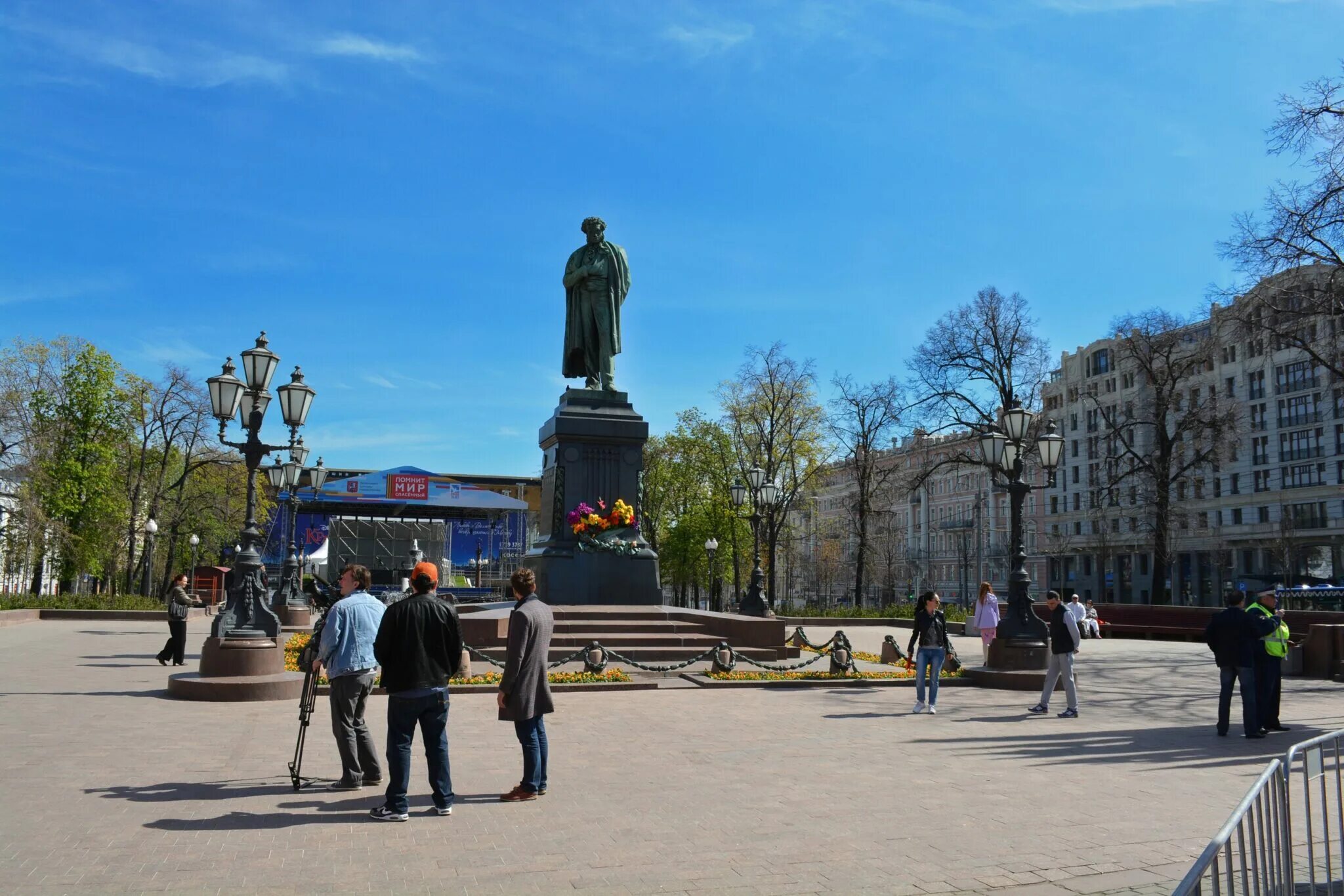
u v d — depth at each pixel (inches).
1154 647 1278.3
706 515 2365.9
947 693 675.4
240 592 595.8
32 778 339.0
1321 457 2824.8
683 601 2738.7
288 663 687.7
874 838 281.7
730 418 2218.3
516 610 332.2
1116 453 3206.2
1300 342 1230.9
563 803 318.3
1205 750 444.1
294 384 674.2
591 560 919.0
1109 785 362.0
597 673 685.3
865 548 2094.0
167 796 315.6
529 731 325.1
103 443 1849.2
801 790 343.9
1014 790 350.3
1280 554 2655.0
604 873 244.2
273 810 299.6
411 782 348.5
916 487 1884.8
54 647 951.0
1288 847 197.3
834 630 1644.9
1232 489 3061.0
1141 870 254.5
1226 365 3117.6
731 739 457.7
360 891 226.4
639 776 364.5
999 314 1750.7
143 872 236.4
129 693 581.6
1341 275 1097.4
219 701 545.6
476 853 258.5
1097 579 3415.4
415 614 297.3
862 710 569.9
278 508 2368.4
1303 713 603.5
